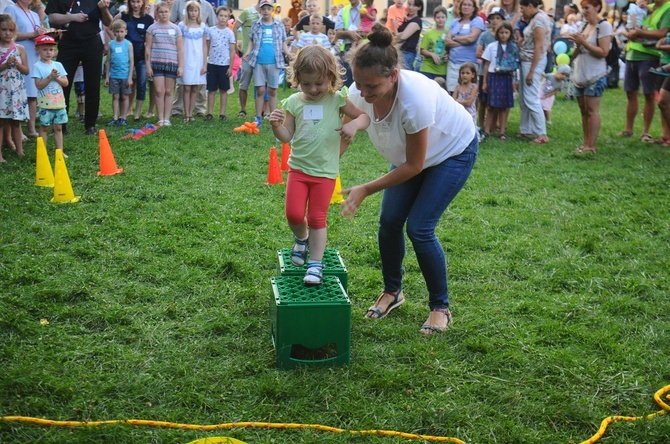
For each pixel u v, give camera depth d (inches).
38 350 148.5
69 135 391.2
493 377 145.7
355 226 246.1
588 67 378.3
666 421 128.3
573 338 163.5
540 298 188.2
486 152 392.5
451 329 166.4
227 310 174.7
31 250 208.1
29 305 169.3
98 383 136.6
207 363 147.6
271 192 288.5
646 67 419.2
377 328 167.3
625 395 139.3
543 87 498.0
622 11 720.3
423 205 156.6
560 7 1042.1
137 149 357.4
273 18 457.7
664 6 406.9
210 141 390.6
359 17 506.0
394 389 139.7
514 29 446.3
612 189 306.7
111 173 304.3
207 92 469.1
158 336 158.9
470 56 461.1
